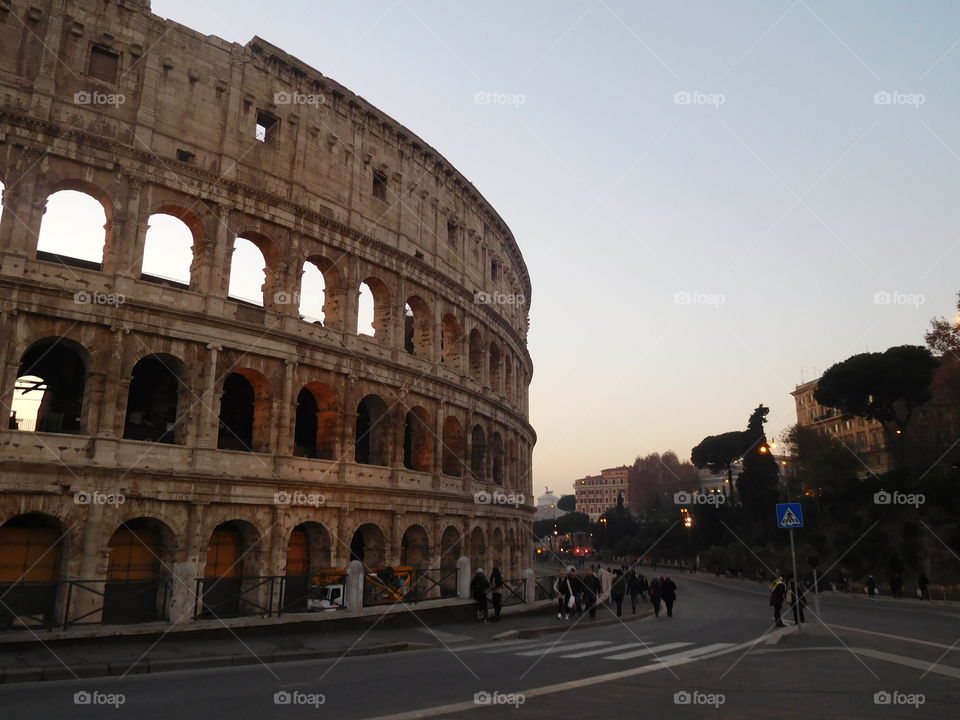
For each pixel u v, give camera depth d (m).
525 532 83.81
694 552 160.38
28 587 37.19
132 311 40.97
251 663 26.25
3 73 39.28
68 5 41.94
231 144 47.50
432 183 65.56
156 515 40.56
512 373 83.62
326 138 54.12
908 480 97.94
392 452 55.44
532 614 47.81
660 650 29.05
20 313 37.81
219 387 44.53
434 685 20.14
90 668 23.00
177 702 17.69
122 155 42.22
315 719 15.41
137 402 46.47
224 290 45.81
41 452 37.22
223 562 45.19
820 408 157.12
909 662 23.83
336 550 49.19
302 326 49.50
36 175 39.31
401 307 58.53
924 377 102.56
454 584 61.06
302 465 47.84
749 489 141.50
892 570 88.81
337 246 53.00
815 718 15.46
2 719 15.85
